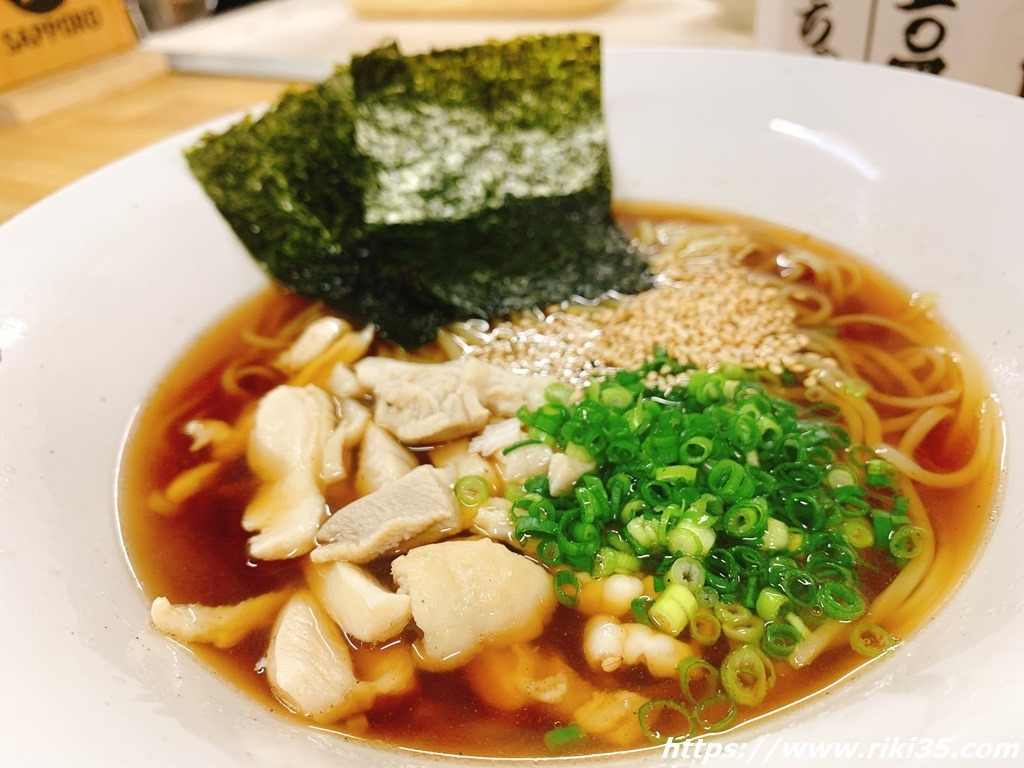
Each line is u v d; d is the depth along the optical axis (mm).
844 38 221
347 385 181
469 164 212
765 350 183
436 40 298
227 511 156
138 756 89
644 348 189
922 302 175
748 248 209
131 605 125
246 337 194
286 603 138
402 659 130
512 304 200
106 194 176
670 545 135
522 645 134
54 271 159
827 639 124
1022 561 113
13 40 260
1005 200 161
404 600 129
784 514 139
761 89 205
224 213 194
